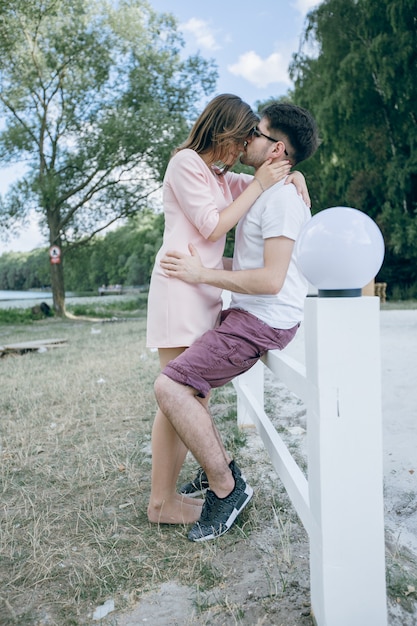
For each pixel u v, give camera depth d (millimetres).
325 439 1336
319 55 19641
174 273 2008
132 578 1769
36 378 5504
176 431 1938
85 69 19766
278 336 2027
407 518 2090
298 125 2006
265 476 2512
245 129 2031
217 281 1950
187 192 1984
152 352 6836
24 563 1888
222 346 1950
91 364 6148
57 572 1831
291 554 1832
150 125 19016
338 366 1325
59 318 19234
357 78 18266
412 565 1781
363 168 20094
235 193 2453
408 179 18375
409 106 17906
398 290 19344
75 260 22984
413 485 2318
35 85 19734
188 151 2031
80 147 20141
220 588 1685
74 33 19344
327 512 1349
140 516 2213
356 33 18906
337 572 1358
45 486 2590
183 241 2057
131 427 3512
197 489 2424
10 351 8234
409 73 17406
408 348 5348
